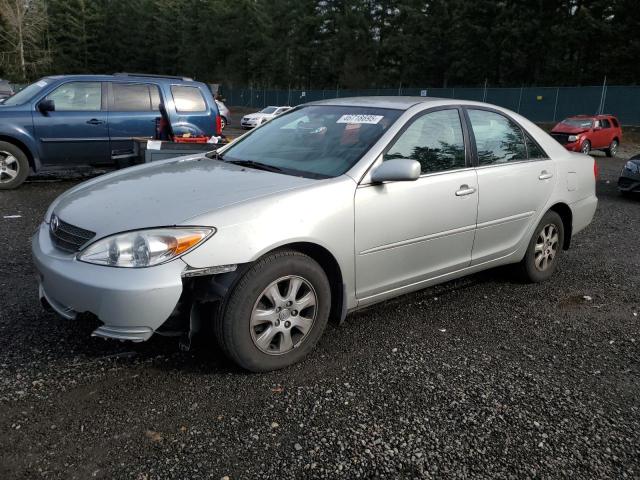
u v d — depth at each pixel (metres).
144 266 2.80
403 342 3.75
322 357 3.48
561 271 5.60
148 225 2.87
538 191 4.77
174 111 9.52
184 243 2.84
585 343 3.88
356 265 3.51
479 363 3.50
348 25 52.03
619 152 23.91
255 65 61.41
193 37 67.44
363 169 3.52
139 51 73.81
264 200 3.11
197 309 3.03
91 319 2.94
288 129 4.32
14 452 2.46
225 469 2.42
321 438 2.66
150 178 3.61
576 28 35.44
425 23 45.88
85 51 72.56
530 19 37.84
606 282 5.29
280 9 57.56
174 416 2.78
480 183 4.22
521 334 3.99
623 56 33.94
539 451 2.64
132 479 2.34
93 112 9.05
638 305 4.69
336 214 3.33
